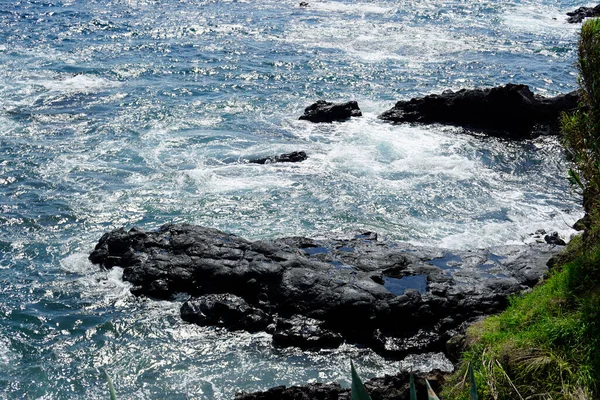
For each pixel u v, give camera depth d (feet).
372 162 72.49
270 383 39.42
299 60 111.65
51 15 138.41
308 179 67.67
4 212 59.82
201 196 63.87
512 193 66.08
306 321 43.98
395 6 158.71
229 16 143.95
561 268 32.86
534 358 23.61
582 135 28.84
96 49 114.42
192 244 51.24
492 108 83.97
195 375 40.11
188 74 102.99
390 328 43.78
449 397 25.11
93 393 38.86
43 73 99.66
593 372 22.31
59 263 52.26
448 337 42.37
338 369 40.75
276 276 47.32
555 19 148.36
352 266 49.11
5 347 42.47
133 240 52.60
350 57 114.42
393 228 58.13
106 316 45.70
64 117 83.20
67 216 59.67
